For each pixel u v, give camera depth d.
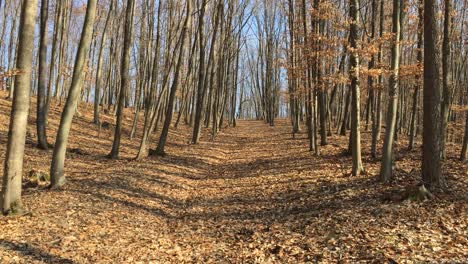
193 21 33.47
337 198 10.34
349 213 8.73
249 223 9.48
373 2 15.94
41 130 17.53
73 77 11.38
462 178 10.46
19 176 8.65
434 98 9.06
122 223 9.12
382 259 6.15
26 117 8.66
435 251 6.31
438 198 8.60
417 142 21.08
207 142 28.44
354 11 12.23
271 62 46.72
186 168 17.77
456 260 5.91
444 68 13.24
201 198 12.73
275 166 17.22
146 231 8.88
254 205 11.30
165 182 14.28
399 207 8.47
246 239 8.17
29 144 17.77
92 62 36.06
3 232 7.44
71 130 24.12
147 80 30.72
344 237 7.37
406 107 30.36
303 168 15.72
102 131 26.45
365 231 7.50
